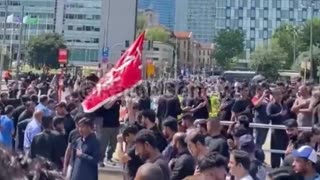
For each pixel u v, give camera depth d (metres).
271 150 13.86
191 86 22.66
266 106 15.51
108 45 85.19
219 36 163.75
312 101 13.70
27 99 15.52
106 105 13.05
